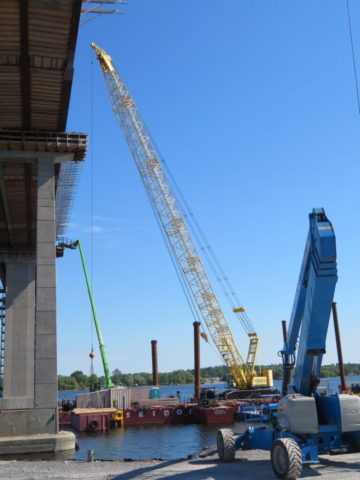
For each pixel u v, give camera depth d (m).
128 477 16.17
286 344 19.56
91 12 42.09
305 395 17.05
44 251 34.19
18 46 30.19
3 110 35.78
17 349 54.75
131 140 87.94
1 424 30.31
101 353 92.56
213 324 88.56
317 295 15.60
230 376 100.12
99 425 59.12
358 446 16.17
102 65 88.88
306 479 14.44
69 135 37.03
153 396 76.50
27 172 43.56
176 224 88.06
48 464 20.36
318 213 15.70
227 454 18.38
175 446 45.59
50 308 32.94
